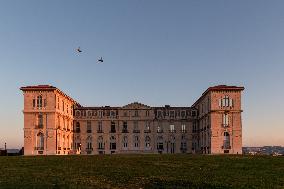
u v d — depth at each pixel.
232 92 116.56
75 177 35.38
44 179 33.69
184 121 149.75
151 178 34.22
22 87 116.75
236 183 30.67
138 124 149.62
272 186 29.14
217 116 116.00
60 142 123.50
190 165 50.69
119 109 149.75
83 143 148.88
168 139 149.00
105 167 47.44
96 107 150.25
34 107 116.81
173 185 29.44
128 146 148.88
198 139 147.62
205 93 124.62
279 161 58.31
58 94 121.44
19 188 27.80
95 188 28.12
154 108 150.12
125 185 29.69
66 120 135.00
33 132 116.06
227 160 61.59
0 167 47.72
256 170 42.66
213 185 29.31
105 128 149.50
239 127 115.50
